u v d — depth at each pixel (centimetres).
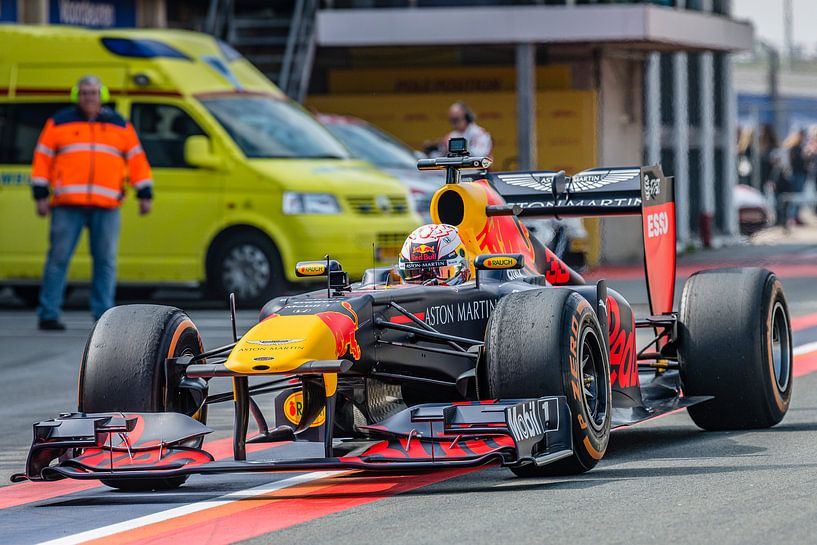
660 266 1583
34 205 3145
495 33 4169
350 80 4728
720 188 5966
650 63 5175
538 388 1211
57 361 2341
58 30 3170
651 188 1555
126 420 1206
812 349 2219
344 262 3025
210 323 2783
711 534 1012
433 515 1107
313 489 1253
